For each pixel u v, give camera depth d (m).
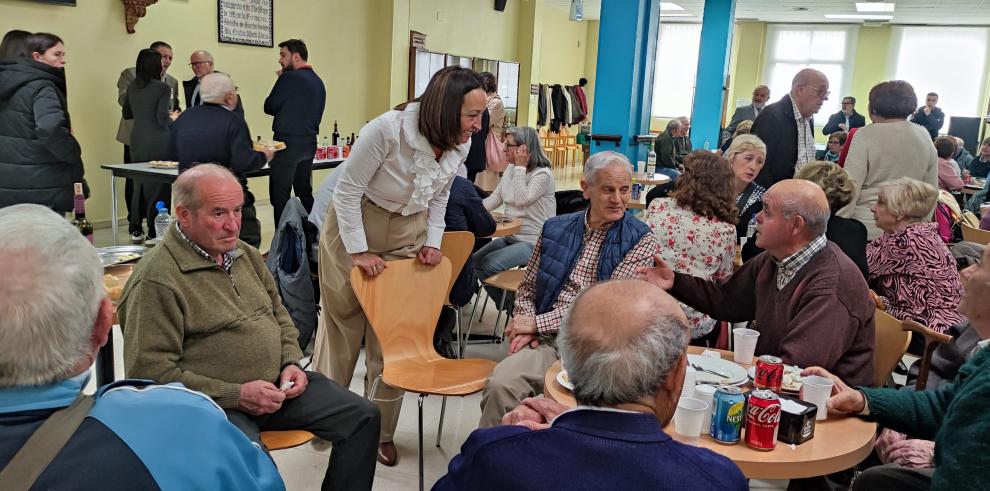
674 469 1.03
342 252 2.57
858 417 1.77
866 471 1.90
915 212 2.86
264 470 1.16
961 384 1.57
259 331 2.01
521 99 12.32
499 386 2.23
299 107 5.65
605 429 1.06
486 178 5.32
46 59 4.28
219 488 1.06
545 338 2.43
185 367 1.91
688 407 1.57
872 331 2.01
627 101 6.52
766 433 1.55
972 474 1.34
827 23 15.32
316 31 8.08
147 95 5.39
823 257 2.00
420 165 2.46
